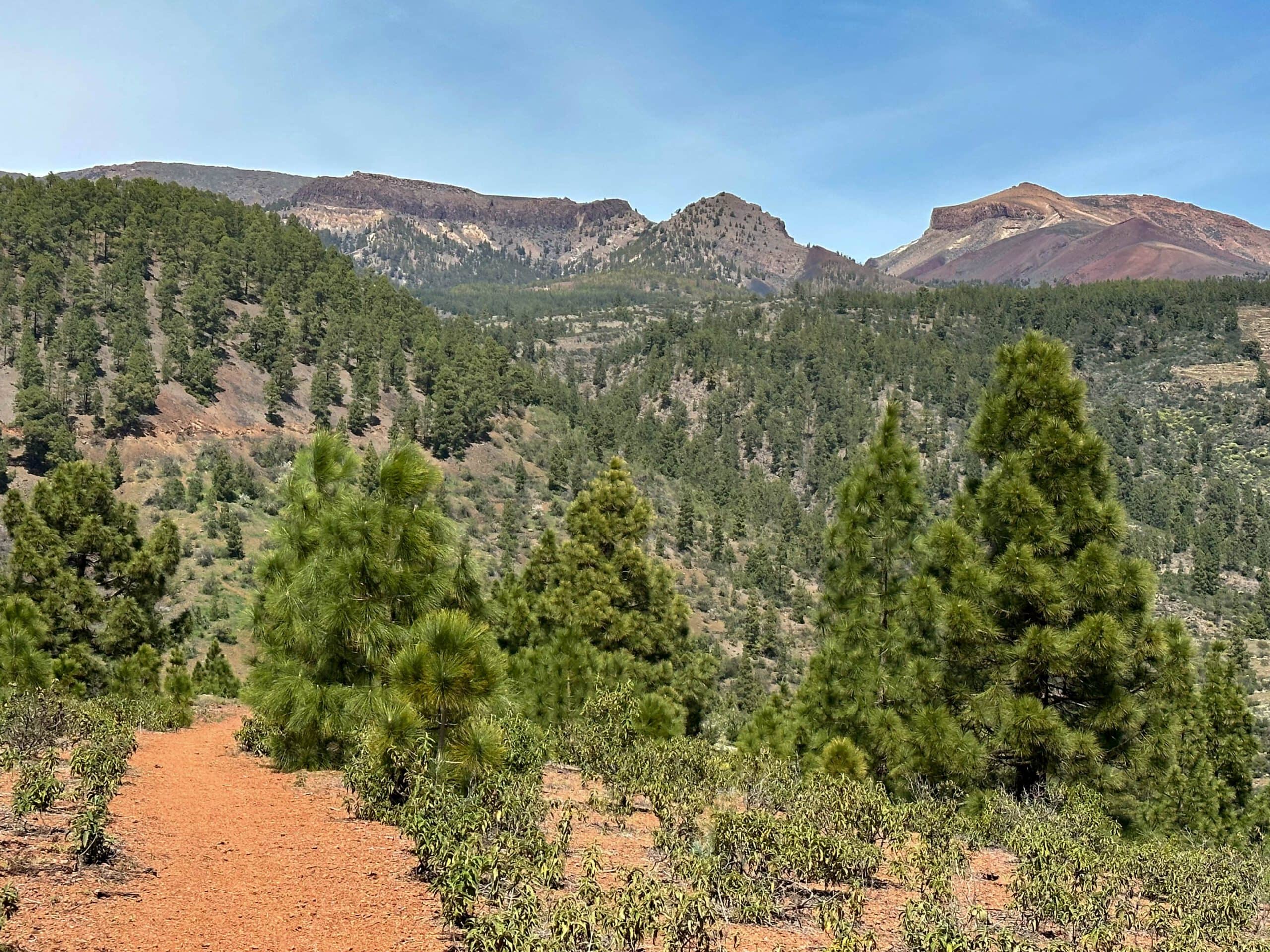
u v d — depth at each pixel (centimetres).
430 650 1108
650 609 2233
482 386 16062
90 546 2341
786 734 1727
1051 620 1459
